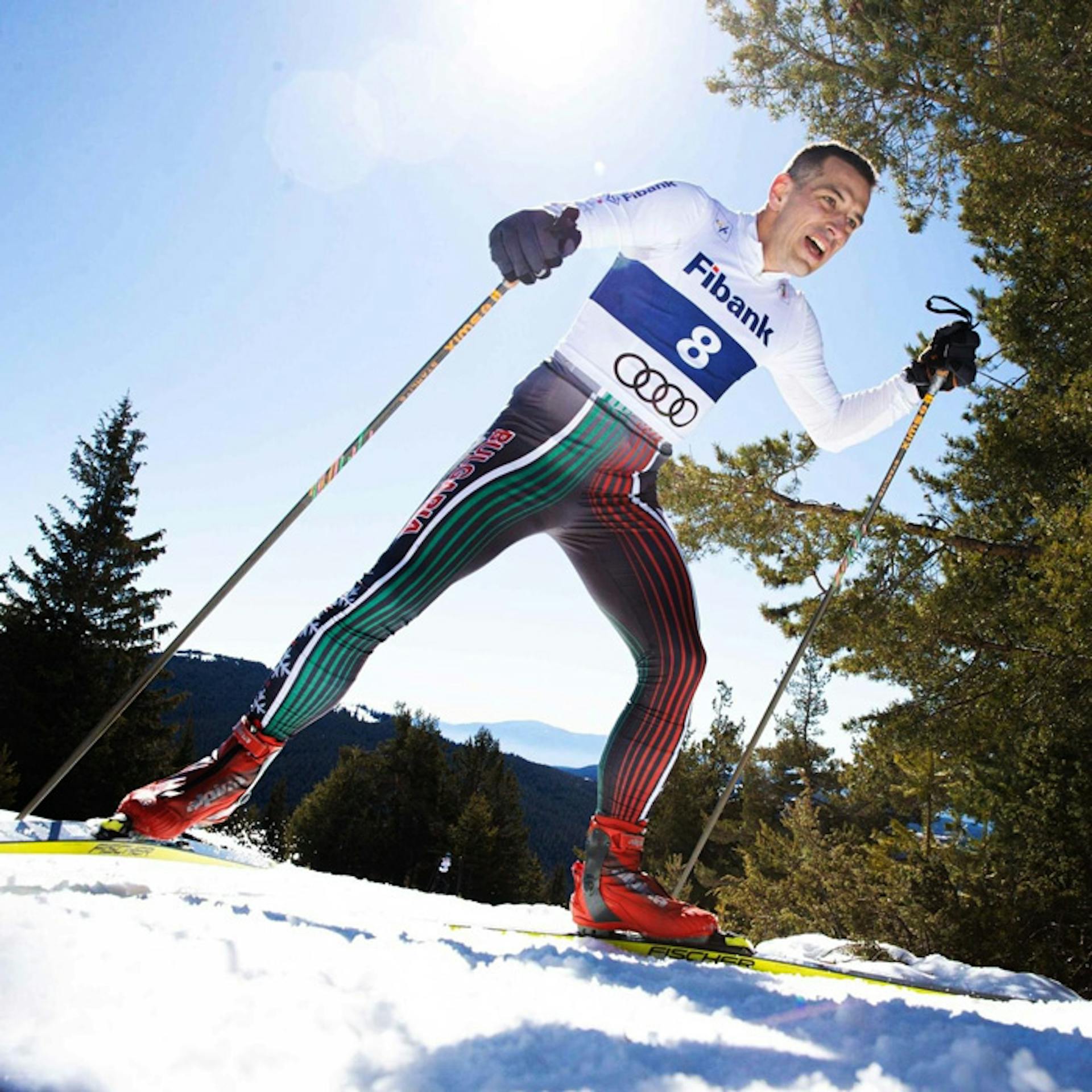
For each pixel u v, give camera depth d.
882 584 8.33
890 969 2.43
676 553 2.31
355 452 2.33
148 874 1.86
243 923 1.41
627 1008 1.21
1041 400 8.03
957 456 9.40
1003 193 7.10
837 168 2.28
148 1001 0.91
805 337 2.47
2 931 1.08
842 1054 1.09
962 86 7.14
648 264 2.28
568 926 2.36
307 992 1.01
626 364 2.23
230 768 2.10
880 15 7.32
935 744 7.86
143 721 26.84
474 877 42.59
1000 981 2.78
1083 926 8.77
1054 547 6.57
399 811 45.91
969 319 2.83
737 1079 0.92
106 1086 0.70
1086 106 6.59
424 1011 1.02
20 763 25.20
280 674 2.09
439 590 2.15
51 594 26.94
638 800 2.21
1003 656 7.88
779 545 8.91
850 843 13.27
